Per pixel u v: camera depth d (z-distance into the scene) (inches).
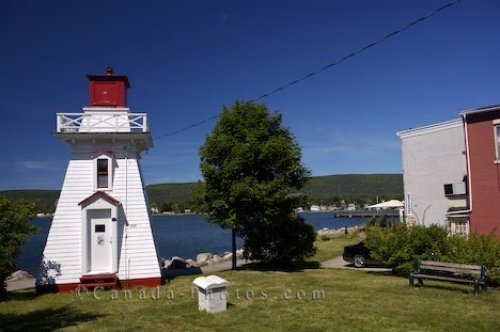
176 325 425.1
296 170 824.3
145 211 722.8
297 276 727.7
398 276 716.0
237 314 455.5
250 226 850.8
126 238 706.8
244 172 823.7
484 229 783.7
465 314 440.1
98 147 721.0
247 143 807.1
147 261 708.0
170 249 1963.6
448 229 768.9
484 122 795.4
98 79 745.6
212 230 3661.4
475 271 546.9
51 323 460.1
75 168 710.5
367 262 870.4
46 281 674.2
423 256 678.5
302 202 866.8
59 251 685.3
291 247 877.8
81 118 717.9
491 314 439.2
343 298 527.8
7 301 600.4
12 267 674.2
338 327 398.9
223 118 835.4
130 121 724.0
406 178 1053.2
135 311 498.9
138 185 727.1
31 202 702.5
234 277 726.5
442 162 979.9
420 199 1019.9
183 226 4387.3
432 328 391.5
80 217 697.0
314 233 901.8
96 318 473.4
